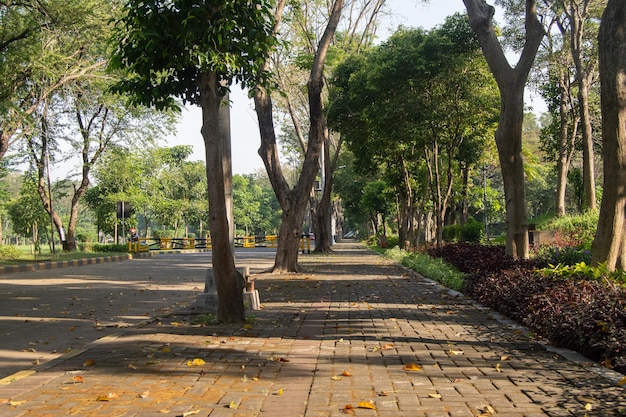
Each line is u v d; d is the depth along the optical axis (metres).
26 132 22.70
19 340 7.97
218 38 7.64
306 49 26.72
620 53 8.85
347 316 9.32
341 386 5.11
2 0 18.27
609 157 8.98
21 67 20.09
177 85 8.30
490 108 20.94
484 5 13.17
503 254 14.57
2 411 4.50
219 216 8.33
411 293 12.79
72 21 19.50
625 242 9.07
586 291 7.30
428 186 31.31
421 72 20.56
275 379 5.38
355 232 114.25
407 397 4.75
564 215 27.69
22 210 39.34
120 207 35.41
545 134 32.97
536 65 27.67
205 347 6.83
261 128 19.30
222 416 4.35
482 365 5.82
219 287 8.55
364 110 22.64
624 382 4.97
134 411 4.48
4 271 20.25
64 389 5.10
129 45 7.84
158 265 24.86
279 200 19.42
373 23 29.70
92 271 21.25
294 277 17.42
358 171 31.48
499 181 54.34
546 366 5.72
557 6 25.45
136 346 6.91
